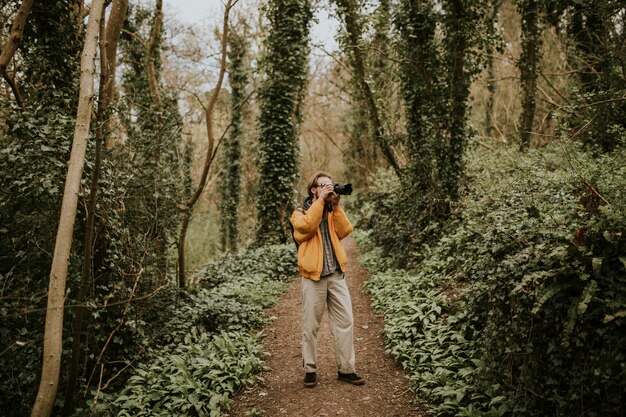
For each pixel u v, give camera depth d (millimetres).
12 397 4012
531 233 3660
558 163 6312
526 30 11828
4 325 4020
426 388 3793
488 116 18219
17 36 4594
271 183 12422
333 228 4055
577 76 12500
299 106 13047
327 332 5641
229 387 4070
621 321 2580
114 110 5129
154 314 5551
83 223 4344
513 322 3229
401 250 8383
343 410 3645
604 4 9305
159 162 6695
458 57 8391
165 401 4043
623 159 5012
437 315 5242
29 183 4141
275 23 12195
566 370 2846
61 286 3146
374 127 11711
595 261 2754
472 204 7059
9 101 4512
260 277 8789
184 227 7355
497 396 3279
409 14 8836
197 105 18594
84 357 4059
